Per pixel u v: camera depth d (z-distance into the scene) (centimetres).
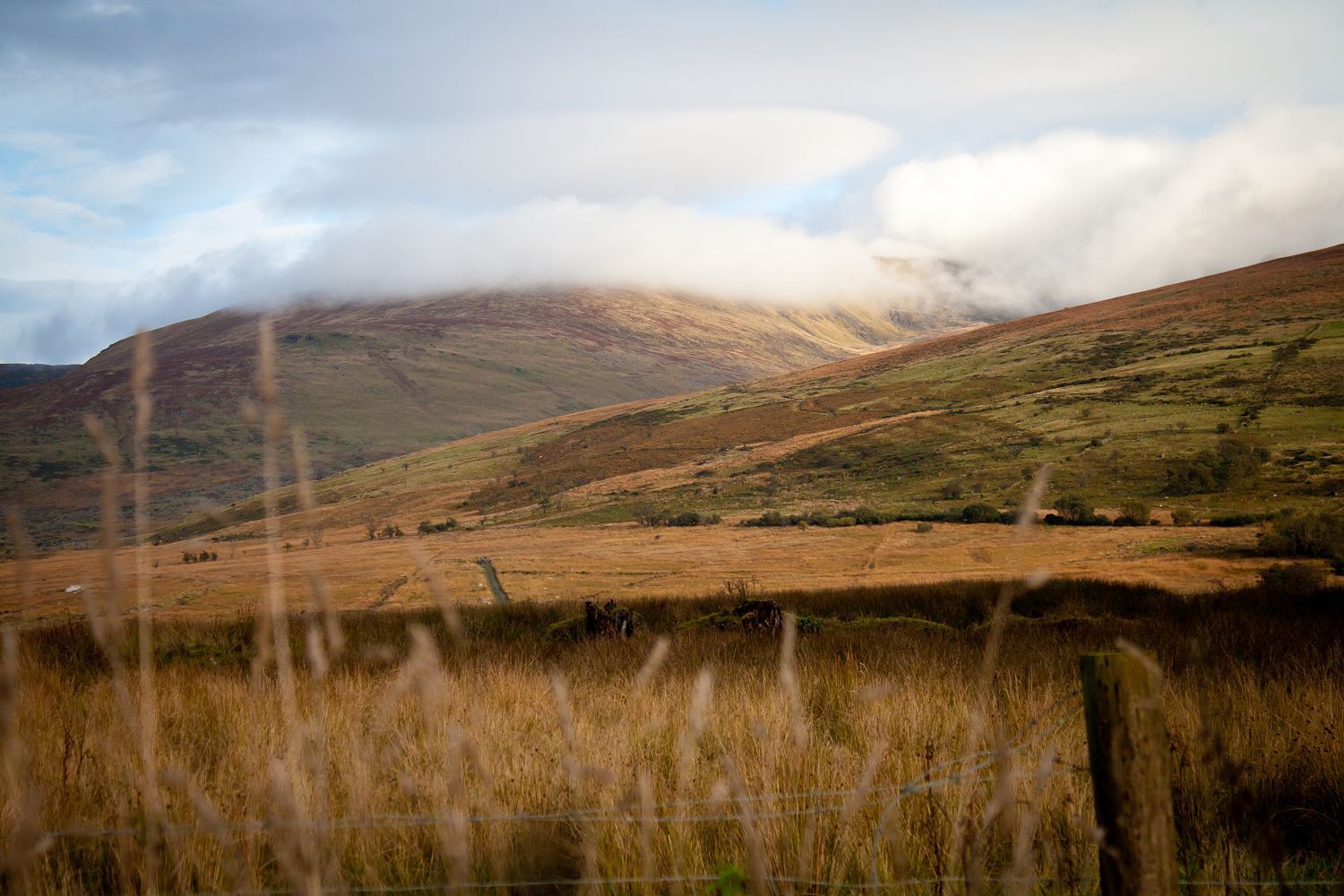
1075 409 12962
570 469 17512
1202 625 1228
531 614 1681
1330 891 333
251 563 6550
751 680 730
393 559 9650
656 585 7481
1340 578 4884
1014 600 1773
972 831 299
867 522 10200
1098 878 331
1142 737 241
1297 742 480
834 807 338
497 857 315
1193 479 8856
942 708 564
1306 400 10919
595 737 457
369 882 304
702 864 321
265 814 341
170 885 311
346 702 560
